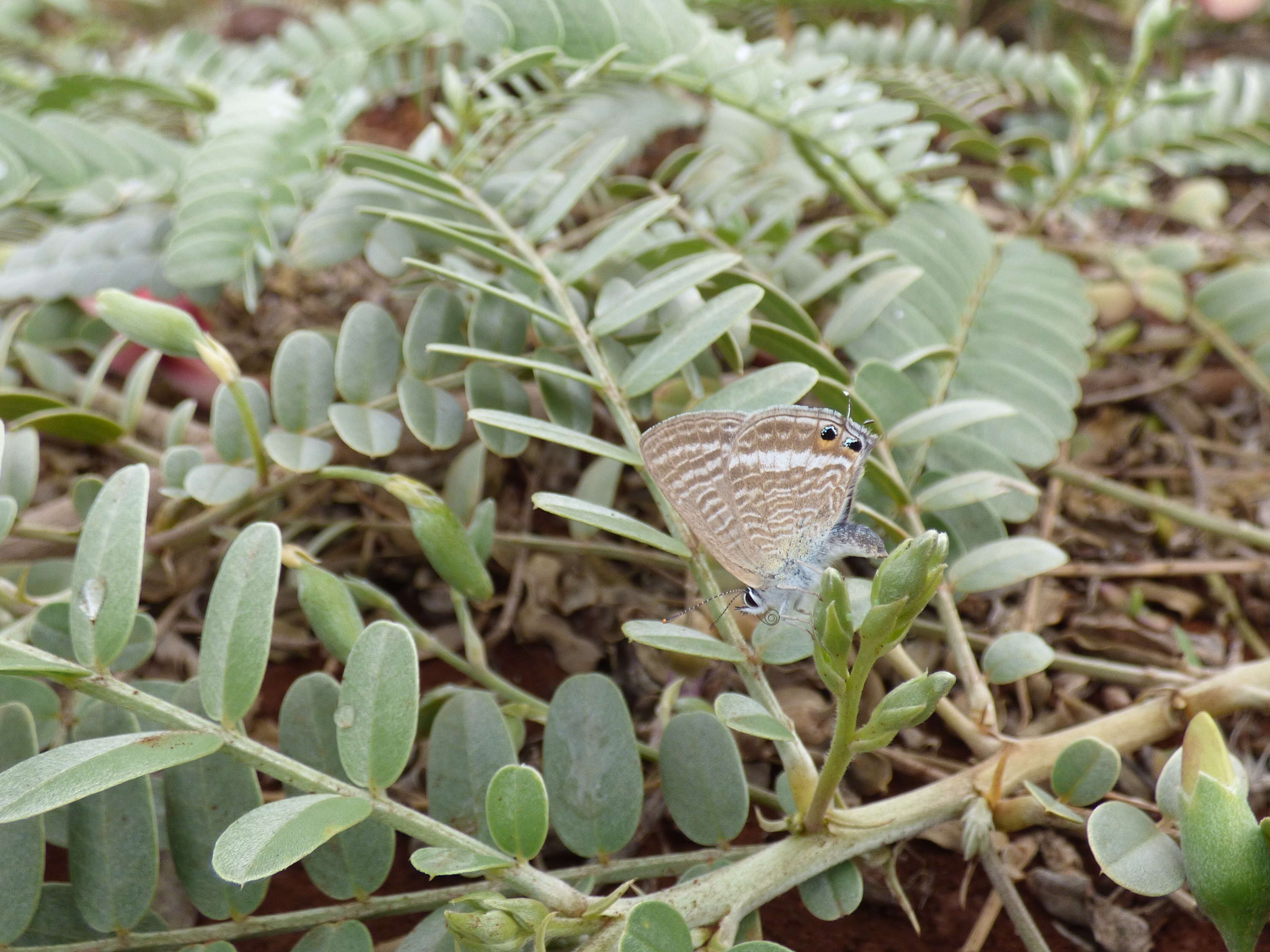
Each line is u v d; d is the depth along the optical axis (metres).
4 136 0.17
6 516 0.11
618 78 0.16
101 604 0.09
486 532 0.13
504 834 0.09
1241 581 0.17
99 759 0.09
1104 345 0.20
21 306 0.18
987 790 0.11
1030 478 0.17
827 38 0.22
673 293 0.12
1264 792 0.14
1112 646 0.15
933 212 0.17
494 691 0.13
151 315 0.12
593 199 0.21
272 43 0.22
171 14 0.33
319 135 0.15
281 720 0.11
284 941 0.12
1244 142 0.19
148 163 0.18
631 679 0.15
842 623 0.08
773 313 0.14
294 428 0.13
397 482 0.12
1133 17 0.30
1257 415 0.20
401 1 0.22
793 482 0.11
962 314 0.16
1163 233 0.25
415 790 0.13
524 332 0.13
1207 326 0.18
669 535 0.12
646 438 0.10
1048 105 0.26
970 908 0.13
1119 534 0.17
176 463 0.13
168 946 0.10
